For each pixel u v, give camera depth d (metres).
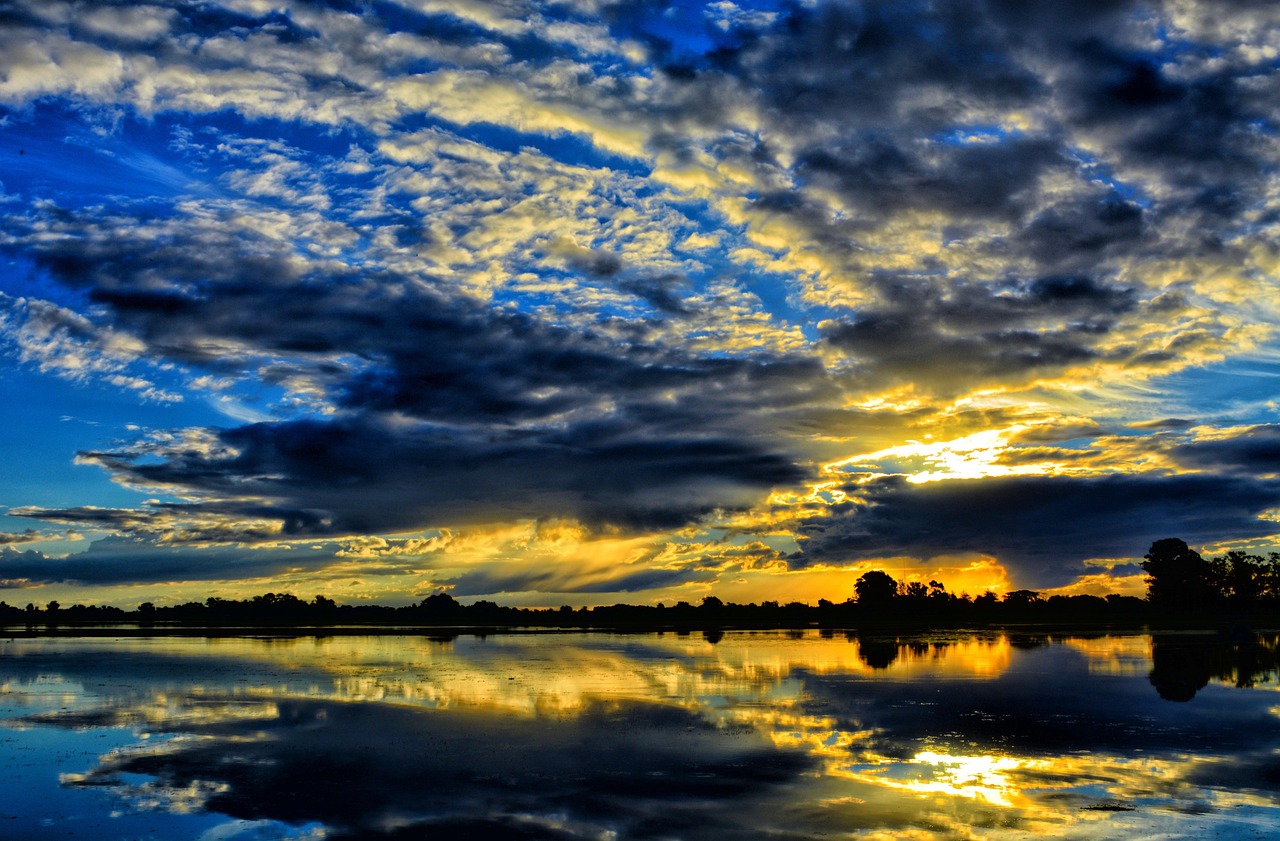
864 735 33.81
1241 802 24.30
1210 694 45.84
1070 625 146.50
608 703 42.41
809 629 139.12
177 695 45.94
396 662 67.38
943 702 42.72
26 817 23.00
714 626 157.38
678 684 50.62
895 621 179.50
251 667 62.81
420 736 33.56
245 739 33.03
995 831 21.73
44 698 45.00
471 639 107.19
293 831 21.86
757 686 49.59
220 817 22.95
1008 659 69.12
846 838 21.25
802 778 26.91
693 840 21.05
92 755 30.28
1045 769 28.19
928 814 23.09
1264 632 114.81
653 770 27.89
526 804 24.00
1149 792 25.39
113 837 21.45
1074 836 21.38
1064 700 43.47
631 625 165.25
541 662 67.00
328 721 37.16
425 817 22.91
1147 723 36.59
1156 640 96.44
